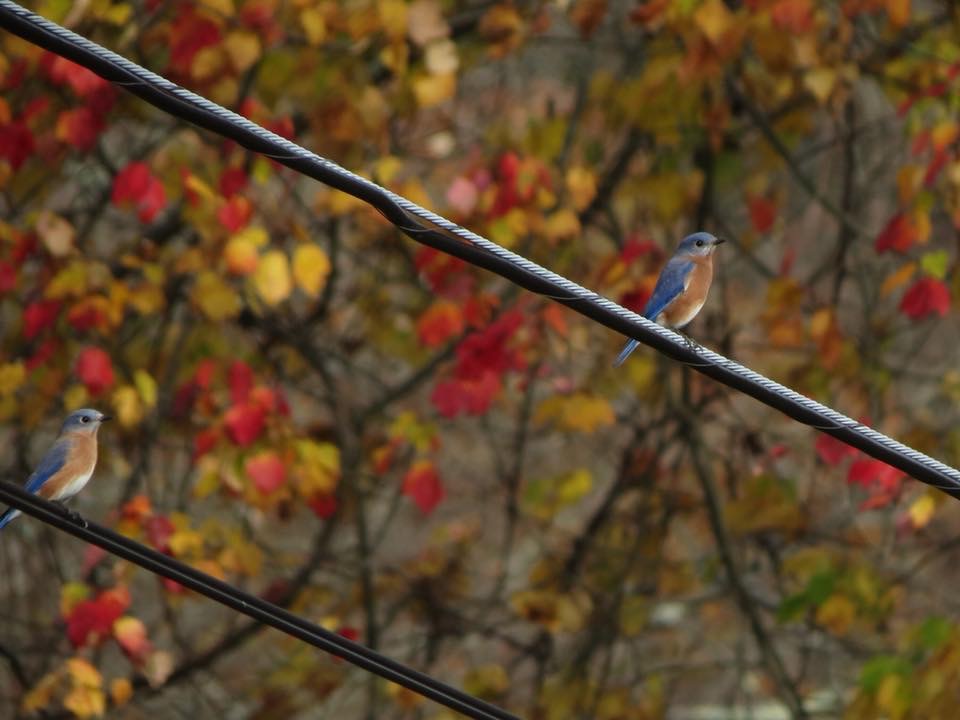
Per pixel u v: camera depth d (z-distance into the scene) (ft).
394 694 51.70
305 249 40.29
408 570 52.42
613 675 58.08
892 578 51.21
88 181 51.21
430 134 47.67
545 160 46.06
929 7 52.65
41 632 52.19
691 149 49.62
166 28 43.21
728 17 42.37
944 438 50.08
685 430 52.08
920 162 49.01
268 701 52.21
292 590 50.90
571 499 49.16
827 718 59.26
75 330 45.16
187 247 44.68
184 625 59.77
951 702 43.70
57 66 40.34
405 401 58.65
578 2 46.11
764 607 52.31
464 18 48.73
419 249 43.65
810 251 59.77
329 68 44.01
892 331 51.80
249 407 41.19
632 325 23.24
